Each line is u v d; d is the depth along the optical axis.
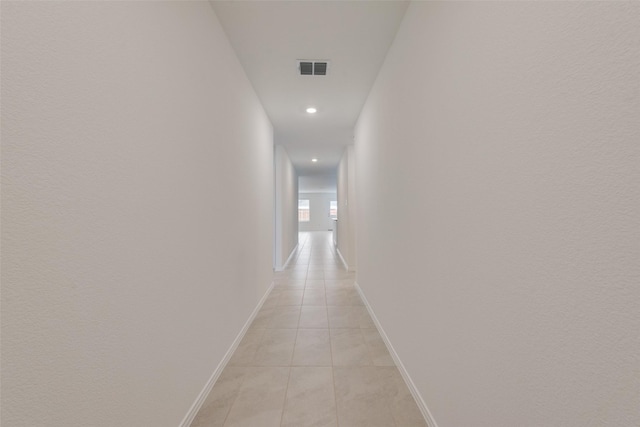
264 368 1.94
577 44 0.58
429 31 1.35
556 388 0.64
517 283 0.76
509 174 0.79
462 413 1.06
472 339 0.99
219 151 1.82
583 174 0.57
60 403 0.69
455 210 1.11
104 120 0.83
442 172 1.22
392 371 1.91
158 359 1.11
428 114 1.37
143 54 1.01
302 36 1.98
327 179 10.34
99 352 0.81
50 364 0.67
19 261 0.60
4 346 0.57
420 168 1.47
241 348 2.23
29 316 0.62
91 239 0.78
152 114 1.07
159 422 1.12
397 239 1.92
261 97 3.02
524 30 0.73
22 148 0.61
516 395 0.77
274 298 3.59
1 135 0.57
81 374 0.75
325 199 16.45
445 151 1.19
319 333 2.53
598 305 0.54
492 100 0.86
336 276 4.89
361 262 3.61
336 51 2.16
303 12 1.75
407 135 1.69
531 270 0.71
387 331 2.23
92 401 0.78
